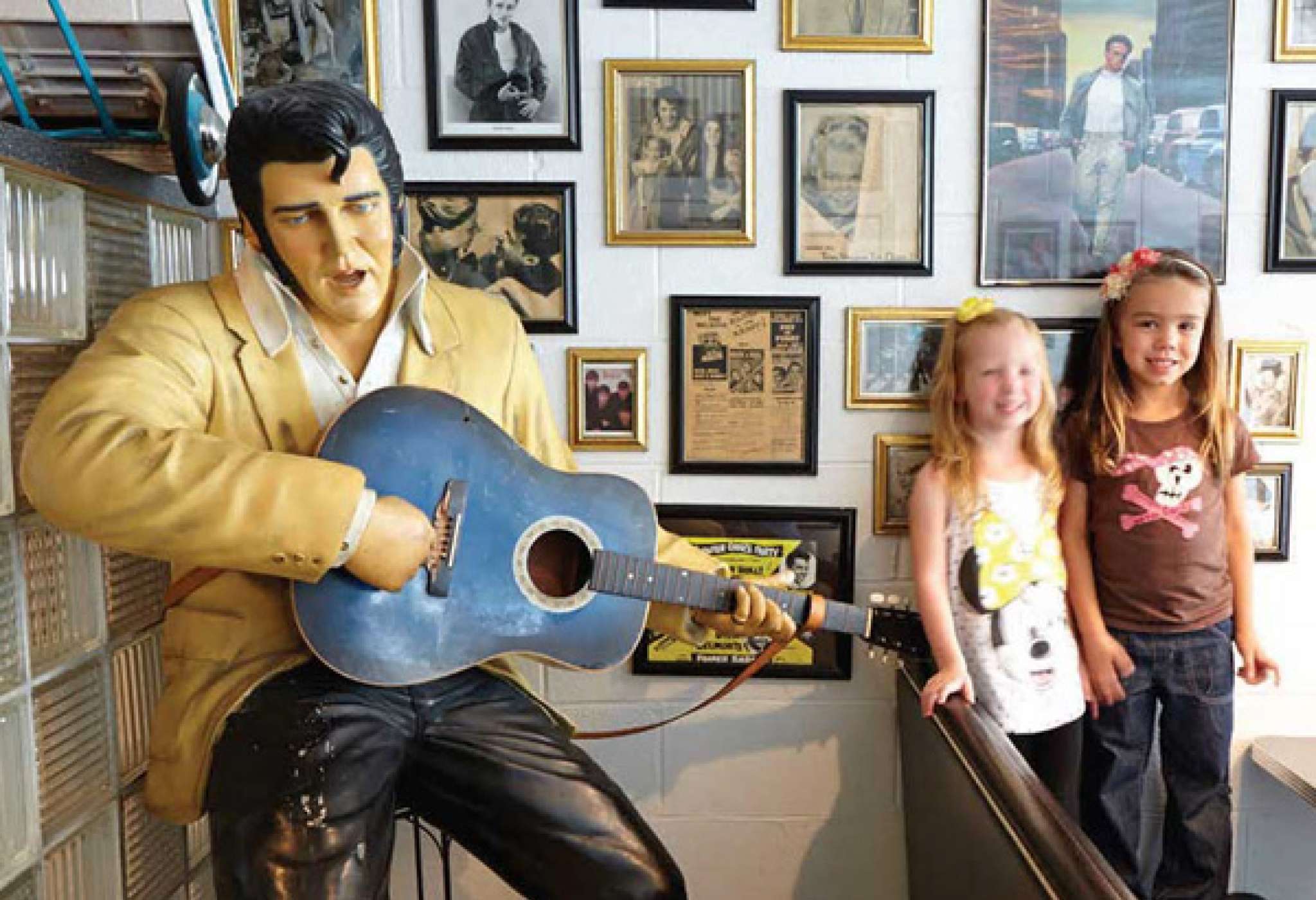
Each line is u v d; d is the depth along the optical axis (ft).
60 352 4.06
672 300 5.56
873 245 5.57
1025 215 5.57
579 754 3.97
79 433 3.05
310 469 3.16
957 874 4.26
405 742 3.63
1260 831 5.90
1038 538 5.19
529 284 5.53
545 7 5.37
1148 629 5.33
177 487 3.01
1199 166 5.54
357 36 5.34
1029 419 5.25
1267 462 5.71
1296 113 5.51
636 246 5.55
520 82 5.41
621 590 3.96
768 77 5.48
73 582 4.14
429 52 5.36
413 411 3.59
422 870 5.69
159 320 3.51
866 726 5.82
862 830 5.88
